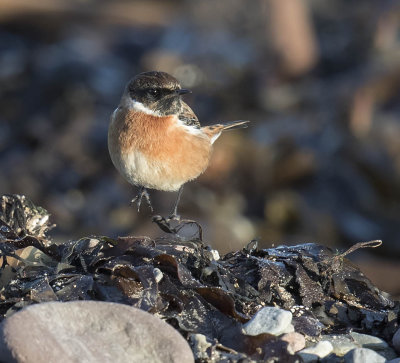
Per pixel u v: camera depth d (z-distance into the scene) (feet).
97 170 51.55
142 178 29.96
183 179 30.68
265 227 48.26
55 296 21.11
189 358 18.38
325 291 23.52
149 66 58.49
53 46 64.34
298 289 23.13
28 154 52.90
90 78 57.11
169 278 21.93
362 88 52.80
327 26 62.85
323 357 20.30
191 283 21.50
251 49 58.70
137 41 64.44
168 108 29.55
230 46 59.16
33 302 20.85
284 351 19.47
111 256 22.99
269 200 48.91
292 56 56.85
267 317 20.81
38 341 17.89
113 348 18.31
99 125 53.47
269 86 56.18
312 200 49.06
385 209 48.67
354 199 49.14
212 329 20.70
